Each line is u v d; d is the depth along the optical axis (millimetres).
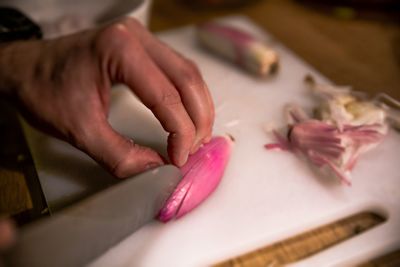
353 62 411
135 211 264
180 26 477
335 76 391
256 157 322
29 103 290
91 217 244
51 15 427
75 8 432
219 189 302
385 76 389
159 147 323
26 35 344
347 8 479
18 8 411
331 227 290
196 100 289
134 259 269
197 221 286
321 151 314
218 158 302
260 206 293
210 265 272
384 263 273
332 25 466
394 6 471
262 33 444
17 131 351
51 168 315
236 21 464
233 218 287
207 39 416
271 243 281
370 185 303
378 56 418
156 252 272
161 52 312
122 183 262
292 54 416
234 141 324
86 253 248
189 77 296
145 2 384
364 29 458
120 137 280
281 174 311
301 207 293
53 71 291
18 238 218
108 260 268
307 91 375
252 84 385
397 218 287
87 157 322
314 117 343
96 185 305
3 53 302
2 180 315
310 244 281
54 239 229
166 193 281
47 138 335
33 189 309
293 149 326
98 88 292
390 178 307
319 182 305
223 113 356
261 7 503
